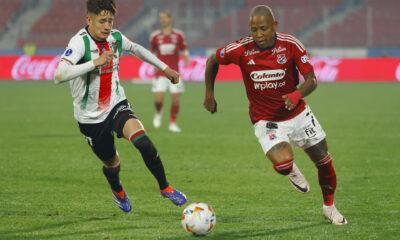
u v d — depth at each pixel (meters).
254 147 36.44
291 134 18.08
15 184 24.95
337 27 127.19
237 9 136.38
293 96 16.11
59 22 134.25
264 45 16.94
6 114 56.03
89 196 22.59
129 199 20.45
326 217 18.50
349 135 41.56
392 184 24.97
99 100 17.78
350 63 99.50
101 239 16.42
